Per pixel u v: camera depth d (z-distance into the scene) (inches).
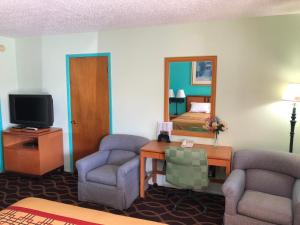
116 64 151.4
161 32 138.7
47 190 142.1
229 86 129.3
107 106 157.2
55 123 172.2
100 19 122.9
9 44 171.8
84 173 125.3
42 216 74.5
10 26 137.6
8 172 163.8
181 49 135.9
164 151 121.2
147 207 123.1
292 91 108.9
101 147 145.6
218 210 120.9
